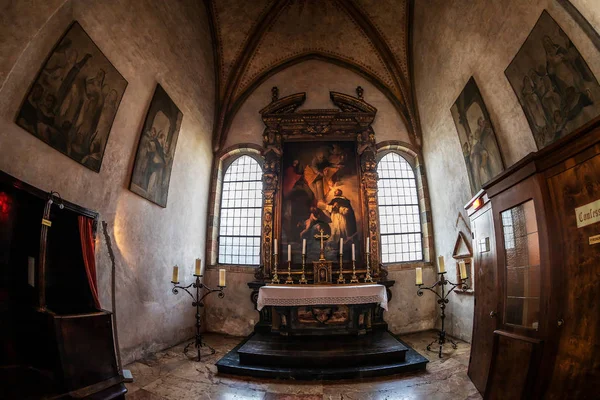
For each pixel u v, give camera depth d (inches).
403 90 438.6
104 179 248.2
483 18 260.8
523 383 140.7
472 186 323.6
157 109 305.0
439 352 278.4
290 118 433.1
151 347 291.1
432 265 402.6
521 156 253.0
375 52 446.0
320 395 208.7
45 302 180.5
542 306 139.9
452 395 200.4
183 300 350.0
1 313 168.7
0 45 166.4
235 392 213.2
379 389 215.8
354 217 406.0
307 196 414.0
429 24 351.6
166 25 316.5
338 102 448.8
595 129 121.3
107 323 197.9
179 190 354.3
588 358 119.3
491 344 190.1
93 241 219.5
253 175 447.5
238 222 432.8
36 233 181.0
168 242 330.0
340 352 259.6
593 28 174.2
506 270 176.2
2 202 174.6
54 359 163.8
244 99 456.8
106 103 243.6
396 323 381.4
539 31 209.5
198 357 276.7
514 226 169.6
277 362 251.9
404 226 427.2
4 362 164.1
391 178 442.6
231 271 400.2
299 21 440.8
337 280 373.4
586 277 125.6
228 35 429.4
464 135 325.1
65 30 198.7
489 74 270.4
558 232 139.2
